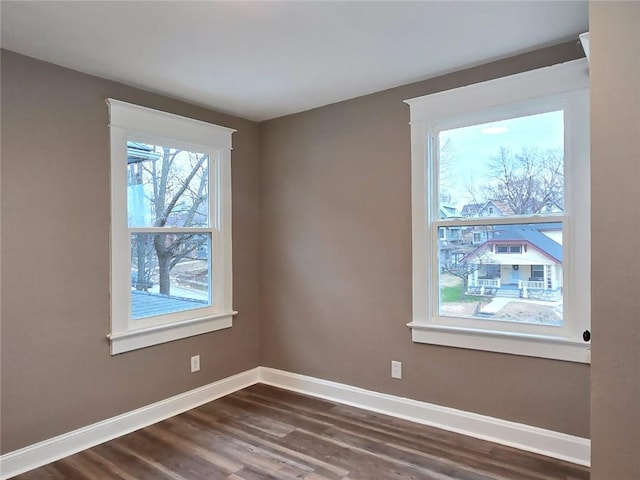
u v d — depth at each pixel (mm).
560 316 2467
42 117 2461
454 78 2762
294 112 3545
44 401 2463
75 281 2604
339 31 2184
